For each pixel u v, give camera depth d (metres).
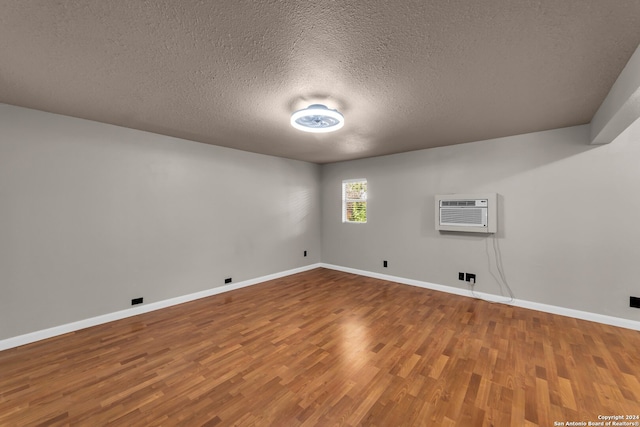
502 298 3.51
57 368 2.11
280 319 3.05
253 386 1.90
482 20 1.31
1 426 1.55
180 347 2.44
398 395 1.80
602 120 2.37
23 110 2.52
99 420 1.59
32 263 2.57
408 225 4.41
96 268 2.94
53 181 2.68
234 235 4.23
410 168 4.36
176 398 1.78
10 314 2.46
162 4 1.20
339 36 1.44
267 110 2.54
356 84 2.00
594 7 1.22
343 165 5.32
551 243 3.17
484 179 3.64
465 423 1.56
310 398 1.77
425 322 2.94
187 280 3.69
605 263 2.86
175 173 3.57
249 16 1.28
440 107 2.45
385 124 2.94
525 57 1.64
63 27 1.36
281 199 4.93
